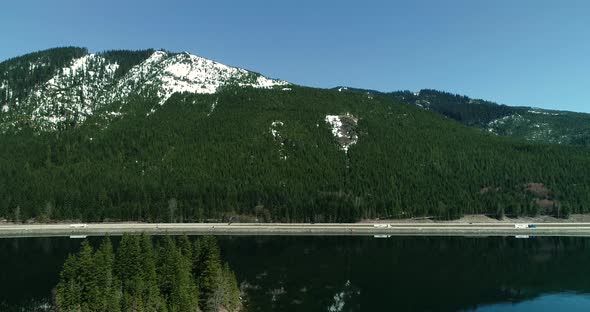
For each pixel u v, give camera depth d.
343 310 114.88
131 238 102.56
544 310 119.69
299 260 167.75
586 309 120.44
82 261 95.56
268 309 112.81
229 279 108.88
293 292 127.75
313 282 138.50
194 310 96.75
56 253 171.38
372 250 188.50
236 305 110.38
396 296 128.25
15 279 135.00
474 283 142.75
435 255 180.75
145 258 101.56
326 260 168.75
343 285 136.50
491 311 118.62
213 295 101.62
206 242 110.62
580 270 159.12
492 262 170.25
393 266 161.75
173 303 94.56
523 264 167.75
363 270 155.38
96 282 94.62
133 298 91.75
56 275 139.62
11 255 167.75
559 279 148.25
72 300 93.00
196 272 108.50
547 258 177.75
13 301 115.06
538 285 141.62
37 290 124.31
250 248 188.50
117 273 99.75
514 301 126.62
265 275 145.25
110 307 90.62
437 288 137.00
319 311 113.00
